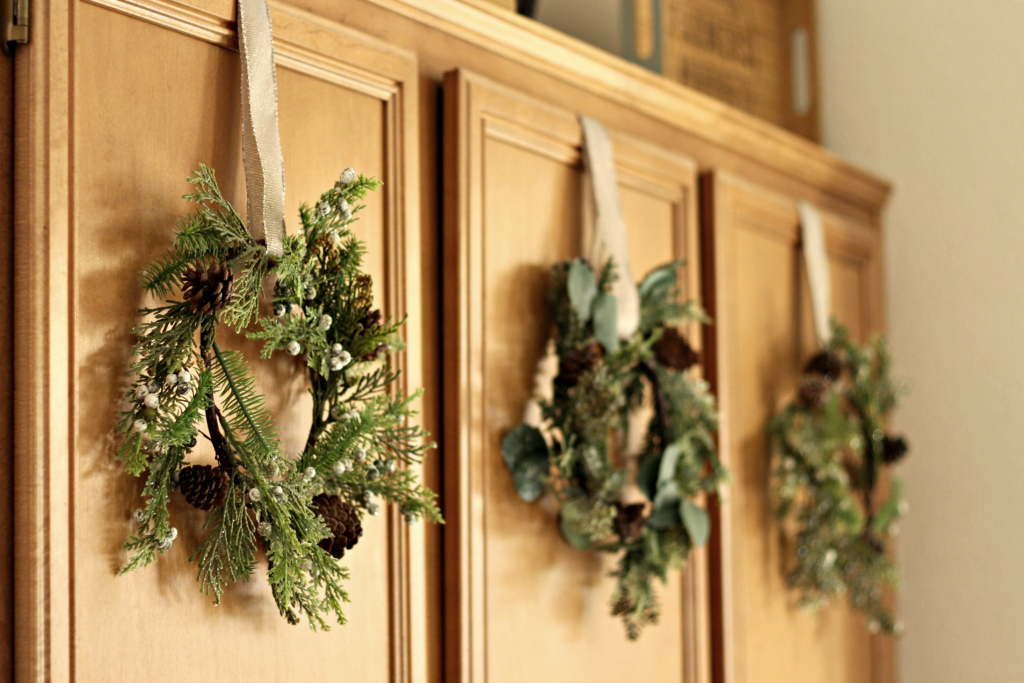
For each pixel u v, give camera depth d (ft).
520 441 3.13
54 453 2.15
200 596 2.38
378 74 2.89
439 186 3.13
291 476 2.40
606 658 3.44
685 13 4.57
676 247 3.91
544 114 3.37
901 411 5.04
